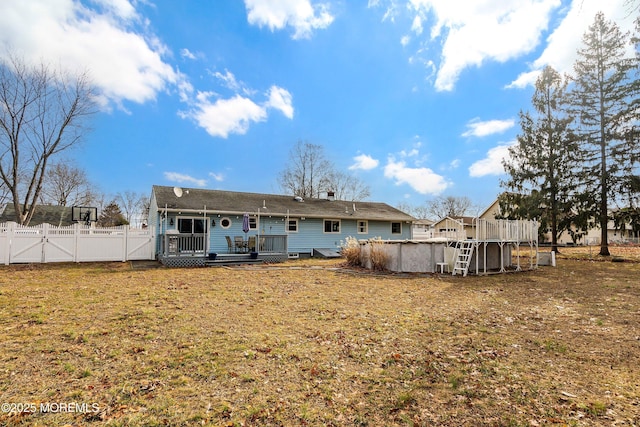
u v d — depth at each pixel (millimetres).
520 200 20078
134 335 4727
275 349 4234
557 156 19531
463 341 4602
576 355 4078
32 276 10617
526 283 9969
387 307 6664
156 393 3072
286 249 16859
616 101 18375
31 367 3615
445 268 12312
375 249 13219
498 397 3041
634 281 10195
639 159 17609
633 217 18125
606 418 2674
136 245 15805
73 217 27297
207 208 17188
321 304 6883
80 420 2625
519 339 4691
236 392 3117
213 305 6688
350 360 3920
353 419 2691
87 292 7922
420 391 3166
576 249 27906
